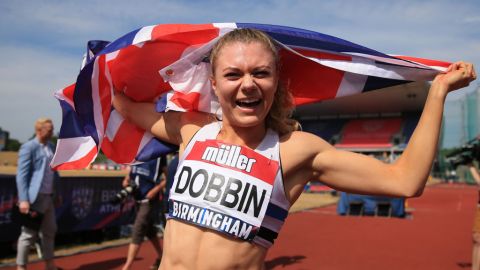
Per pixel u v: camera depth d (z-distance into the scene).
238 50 1.44
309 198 20.91
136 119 2.06
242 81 1.44
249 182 1.44
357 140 38.31
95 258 6.00
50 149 4.78
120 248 6.73
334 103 33.94
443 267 6.03
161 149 2.09
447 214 13.34
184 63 1.78
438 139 1.43
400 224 10.71
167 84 2.04
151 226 5.11
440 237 8.70
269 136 1.56
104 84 1.90
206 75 1.80
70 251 6.32
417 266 6.07
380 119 40.00
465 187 34.19
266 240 1.45
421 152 1.41
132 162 2.17
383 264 6.18
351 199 12.56
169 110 1.89
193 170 1.52
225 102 1.48
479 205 4.70
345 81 1.89
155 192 4.95
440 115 1.45
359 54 1.75
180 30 1.78
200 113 1.84
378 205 12.43
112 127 2.14
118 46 1.77
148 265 5.62
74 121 2.05
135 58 1.95
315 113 40.84
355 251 7.11
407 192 1.41
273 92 1.48
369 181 1.45
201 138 1.61
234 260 1.40
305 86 1.94
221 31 1.78
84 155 2.07
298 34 1.73
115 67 1.96
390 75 1.75
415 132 1.47
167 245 1.56
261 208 1.43
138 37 1.76
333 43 1.74
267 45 1.48
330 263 6.22
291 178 1.53
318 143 1.54
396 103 33.03
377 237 8.62
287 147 1.52
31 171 4.57
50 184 4.76
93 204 6.95
